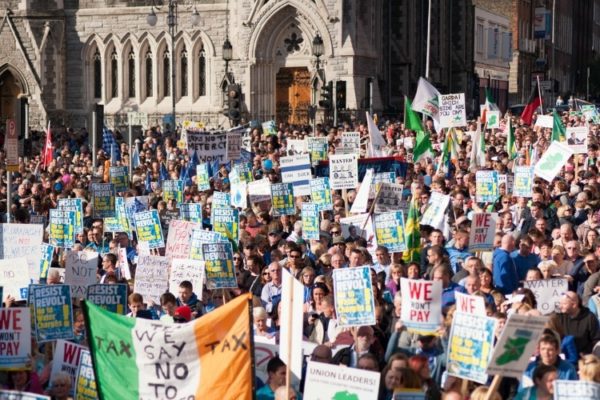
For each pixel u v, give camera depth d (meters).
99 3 136.62
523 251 39.53
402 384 26.55
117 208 52.53
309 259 41.47
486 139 87.56
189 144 69.56
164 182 61.31
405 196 55.47
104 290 34.94
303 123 128.75
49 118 136.25
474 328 26.11
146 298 38.94
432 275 35.28
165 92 135.38
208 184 63.06
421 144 69.88
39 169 83.50
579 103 159.00
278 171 67.12
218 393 24.78
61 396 27.39
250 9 129.50
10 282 37.25
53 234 47.91
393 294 36.75
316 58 123.50
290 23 129.25
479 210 49.66
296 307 27.45
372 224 46.81
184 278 39.00
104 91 136.62
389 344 30.52
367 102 128.12
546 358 26.75
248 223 51.03
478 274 33.69
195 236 42.03
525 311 29.64
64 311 31.58
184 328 24.81
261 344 30.48
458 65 160.12
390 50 139.25
